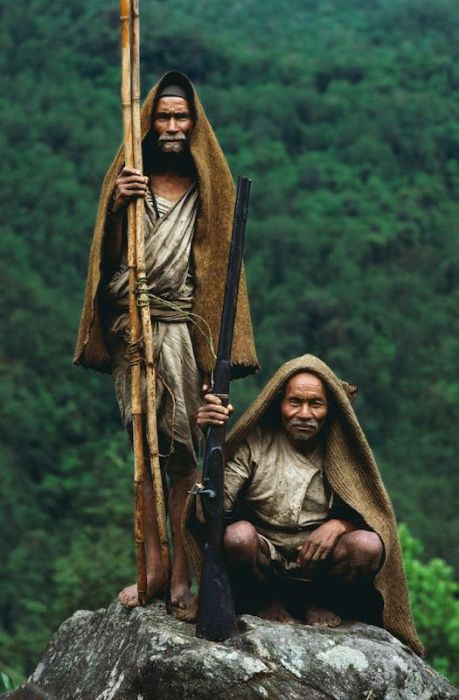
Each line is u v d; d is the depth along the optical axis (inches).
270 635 352.8
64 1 4662.9
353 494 370.9
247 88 4421.8
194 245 390.6
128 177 376.8
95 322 390.3
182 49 4382.4
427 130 4274.1
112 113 4141.2
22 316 2928.2
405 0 5447.8
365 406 2947.8
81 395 2770.7
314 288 3294.8
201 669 344.5
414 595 1160.8
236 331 394.0
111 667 368.2
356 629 369.4
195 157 390.6
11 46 4471.0
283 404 374.0
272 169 3978.8
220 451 364.2
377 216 3752.5
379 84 4542.3
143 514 380.2
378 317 3243.1
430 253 3560.5
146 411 385.4
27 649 1208.2
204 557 361.7
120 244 388.8
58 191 3590.1
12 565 2096.5
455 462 2746.1
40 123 3991.1
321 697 345.4
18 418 2600.9
